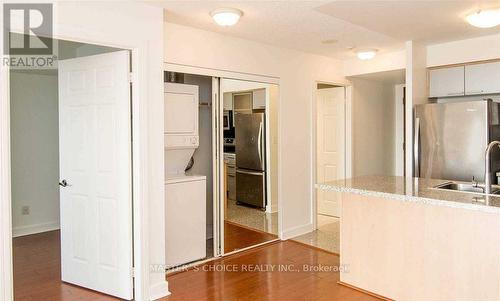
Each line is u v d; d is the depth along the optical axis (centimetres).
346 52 479
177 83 379
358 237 315
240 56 404
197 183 381
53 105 509
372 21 341
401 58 473
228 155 453
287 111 460
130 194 288
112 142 292
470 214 252
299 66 472
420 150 412
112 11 268
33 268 367
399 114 631
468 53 411
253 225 498
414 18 332
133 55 283
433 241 270
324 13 317
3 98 223
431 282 272
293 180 471
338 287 320
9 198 227
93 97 300
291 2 289
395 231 291
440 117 396
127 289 292
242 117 455
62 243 328
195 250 381
